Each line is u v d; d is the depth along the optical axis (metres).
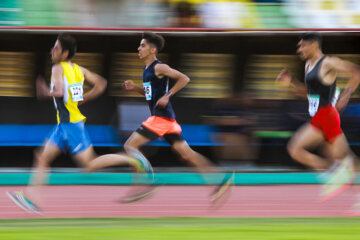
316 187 19.80
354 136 22.55
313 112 15.41
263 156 22.67
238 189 19.17
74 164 22.19
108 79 22.44
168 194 17.98
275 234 11.47
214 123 22.47
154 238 10.85
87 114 22.59
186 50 22.23
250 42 22.23
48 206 15.63
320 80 15.13
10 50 22.02
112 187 19.44
